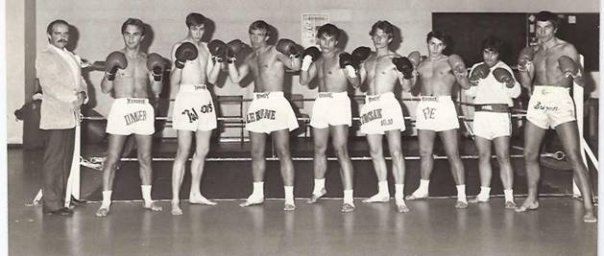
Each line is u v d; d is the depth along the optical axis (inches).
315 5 378.6
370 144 191.6
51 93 176.6
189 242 146.3
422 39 380.2
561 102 169.2
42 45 371.9
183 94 182.4
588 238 148.0
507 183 188.1
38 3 369.4
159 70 177.0
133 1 372.2
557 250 137.6
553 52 170.4
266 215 177.2
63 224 166.2
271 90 185.2
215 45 181.5
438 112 190.1
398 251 137.4
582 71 177.8
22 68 356.5
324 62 186.2
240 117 339.3
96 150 324.5
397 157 183.8
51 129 176.9
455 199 201.0
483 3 378.6
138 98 179.5
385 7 379.9
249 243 145.1
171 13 373.7
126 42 178.9
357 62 178.2
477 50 378.9
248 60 187.8
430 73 191.2
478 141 192.7
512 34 378.9
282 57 183.9
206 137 189.2
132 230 159.0
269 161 273.6
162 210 184.2
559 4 377.7
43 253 136.9
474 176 241.8
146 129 180.7
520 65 177.6
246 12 376.2
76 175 195.0
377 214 177.9
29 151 340.5
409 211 181.6
